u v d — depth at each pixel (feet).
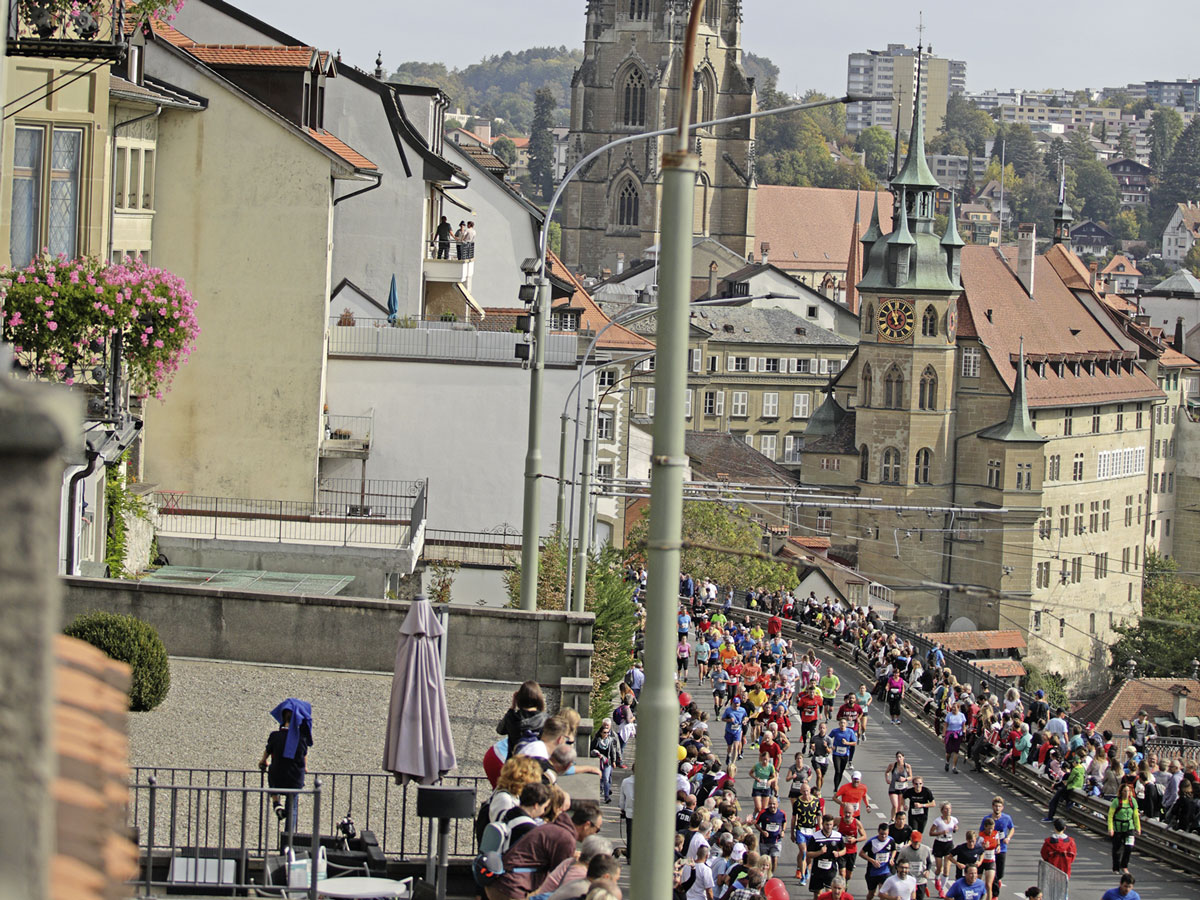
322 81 440.45
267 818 151.23
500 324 591.78
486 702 245.04
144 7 235.61
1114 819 337.31
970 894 278.87
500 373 470.80
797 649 644.69
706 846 242.78
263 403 416.46
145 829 169.37
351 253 525.75
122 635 214.07
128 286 248.93
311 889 143.84
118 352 253.24
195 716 217.36
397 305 523.29
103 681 23.15
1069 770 385.70
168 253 411.34
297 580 351.67
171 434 416.67
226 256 412.77
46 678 18.33
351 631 252.42
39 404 18.38
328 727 218.38
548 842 128.26
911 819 304.91
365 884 151.53
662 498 80.64
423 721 173.99
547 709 250.78
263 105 409.28
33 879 18.22
